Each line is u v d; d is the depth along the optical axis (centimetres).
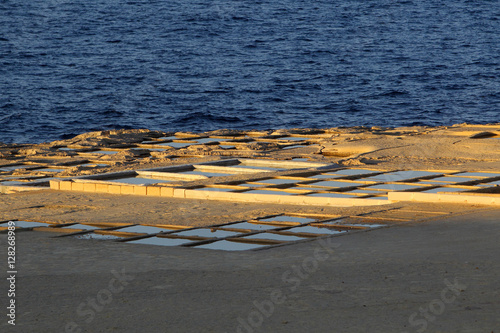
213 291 1467
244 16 17362
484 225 2064
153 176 3450
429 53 13012
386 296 1391
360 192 2922
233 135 5084
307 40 14400
